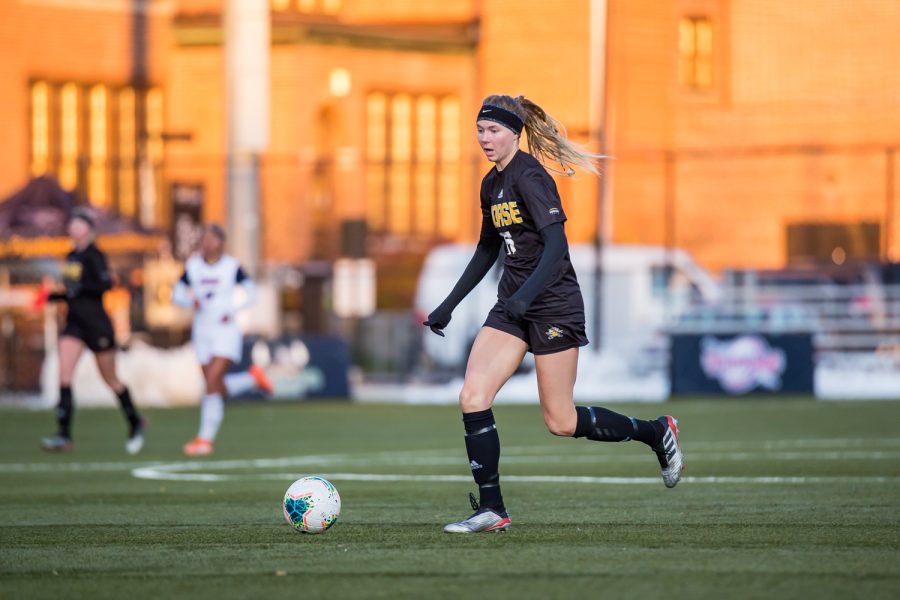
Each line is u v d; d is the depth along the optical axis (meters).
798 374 76.75
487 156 24.02
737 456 42.75
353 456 45.88
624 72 124.12
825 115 130.62
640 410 66.19
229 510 29.84
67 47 120.38
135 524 27.28
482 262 24.89
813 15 130.88
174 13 123.56
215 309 46.31
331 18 122.56
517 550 22.50
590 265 95.25
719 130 129.88
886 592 18.58
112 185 121.38
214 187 120.75
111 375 46.75
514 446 48.41
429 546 23.12
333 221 121.19
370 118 123.44
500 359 24.14
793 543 23.19
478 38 126.88
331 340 78.19
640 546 22.89
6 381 82.50
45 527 26.92
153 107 124.38
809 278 94.56
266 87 81.81
